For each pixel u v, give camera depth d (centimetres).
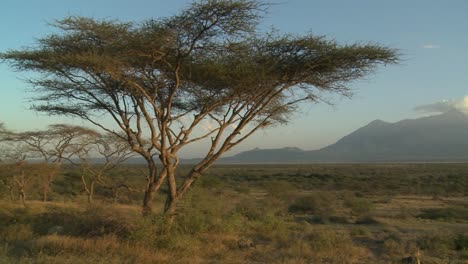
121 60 1342
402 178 7425
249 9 1275
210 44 1377
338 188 5809
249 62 1434
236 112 1606
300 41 1409
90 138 2886
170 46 1348
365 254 1430
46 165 2886
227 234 1577
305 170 11275
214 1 1239
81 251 1180
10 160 2789
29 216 1816
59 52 1380
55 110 1680
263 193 4744
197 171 1577
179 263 1112
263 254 1312
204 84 1526
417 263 1273
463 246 1590
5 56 1363
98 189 3634
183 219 1479
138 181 3938
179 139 1571
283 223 1891
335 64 1462
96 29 1293
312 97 1628
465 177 7194
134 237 1262
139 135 1592
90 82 1533
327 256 1323
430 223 2502
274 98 1680
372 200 4091
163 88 1609
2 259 1027
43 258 1057
